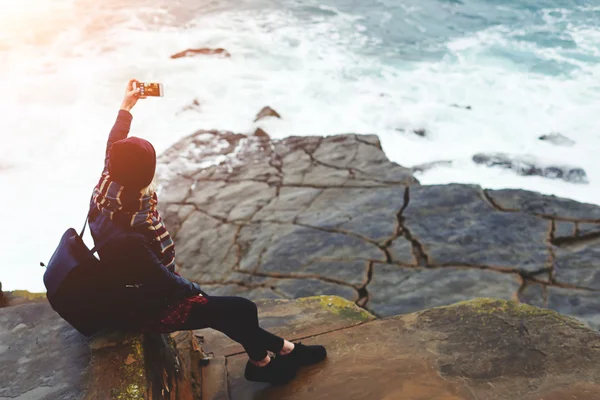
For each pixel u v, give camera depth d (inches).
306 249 319.3
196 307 106.5
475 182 392.2
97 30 680.4
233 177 394.9
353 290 287.9
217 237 337.4
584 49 573.6
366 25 655.8
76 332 118.0
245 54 591.5
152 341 116.5
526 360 129.3
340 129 460.4
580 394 117.6
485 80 522.9
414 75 537.0
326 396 126.5
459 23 653.3
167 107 501.4
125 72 568.7
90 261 98.8
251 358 124.7
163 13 722.2
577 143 427.8
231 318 112.1
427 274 294.5
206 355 151.6
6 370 109.6
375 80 531.2
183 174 402.9
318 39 621.9
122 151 90.7
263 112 480.4
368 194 363.6
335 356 139.7
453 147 432.1
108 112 508.7
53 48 634.2
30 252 347.9
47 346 114.9
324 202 360.5
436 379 127.2
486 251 308.5
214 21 684.1
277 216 350.6
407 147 434.9
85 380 106.0
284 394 129.5
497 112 473.1
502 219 332.2
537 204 343.0
